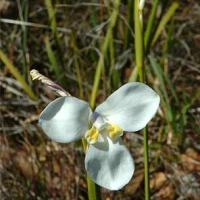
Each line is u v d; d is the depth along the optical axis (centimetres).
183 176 58
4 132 58
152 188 58
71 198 55
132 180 58
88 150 31
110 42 61
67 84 65
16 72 60
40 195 55
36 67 70
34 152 58
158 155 59
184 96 63
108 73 64
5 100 65
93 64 68
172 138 60
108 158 31
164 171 59
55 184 56
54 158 57
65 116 30
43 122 29
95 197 34
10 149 59
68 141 30
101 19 69
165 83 66
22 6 70
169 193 58
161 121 62
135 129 31
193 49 72
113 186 31
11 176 56
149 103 30
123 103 30
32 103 63
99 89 66
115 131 31
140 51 34
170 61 70
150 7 73
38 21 73
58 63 67
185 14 75
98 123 31
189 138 62
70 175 56
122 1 73
